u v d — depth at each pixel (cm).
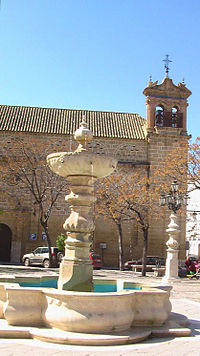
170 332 836
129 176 3566
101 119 4106
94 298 777
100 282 1180
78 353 682
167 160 3142
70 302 782
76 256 996
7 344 725
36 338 762
